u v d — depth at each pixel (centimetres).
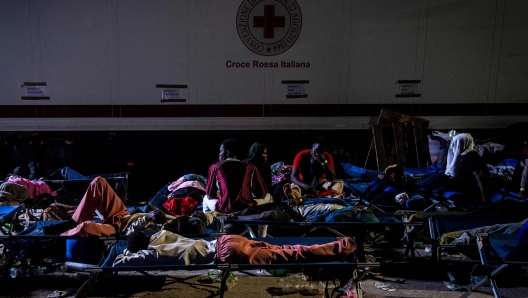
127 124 703
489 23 711
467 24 709
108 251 427
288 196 546
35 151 712
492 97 729
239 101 705
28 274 448
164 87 696
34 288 424
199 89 700
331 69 705
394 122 719
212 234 421
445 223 474
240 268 363
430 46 710
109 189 458
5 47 679
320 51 700
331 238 435
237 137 720
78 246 438
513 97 730
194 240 397
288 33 693
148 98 698
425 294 419
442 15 704
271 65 700
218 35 689
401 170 579
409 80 716
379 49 705
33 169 669
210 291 421
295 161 609
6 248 470
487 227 454
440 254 480
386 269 476
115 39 683
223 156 527
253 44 693
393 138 722
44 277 446
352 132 731
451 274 451
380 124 717
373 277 457
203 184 640
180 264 373
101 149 716
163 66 692
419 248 537
